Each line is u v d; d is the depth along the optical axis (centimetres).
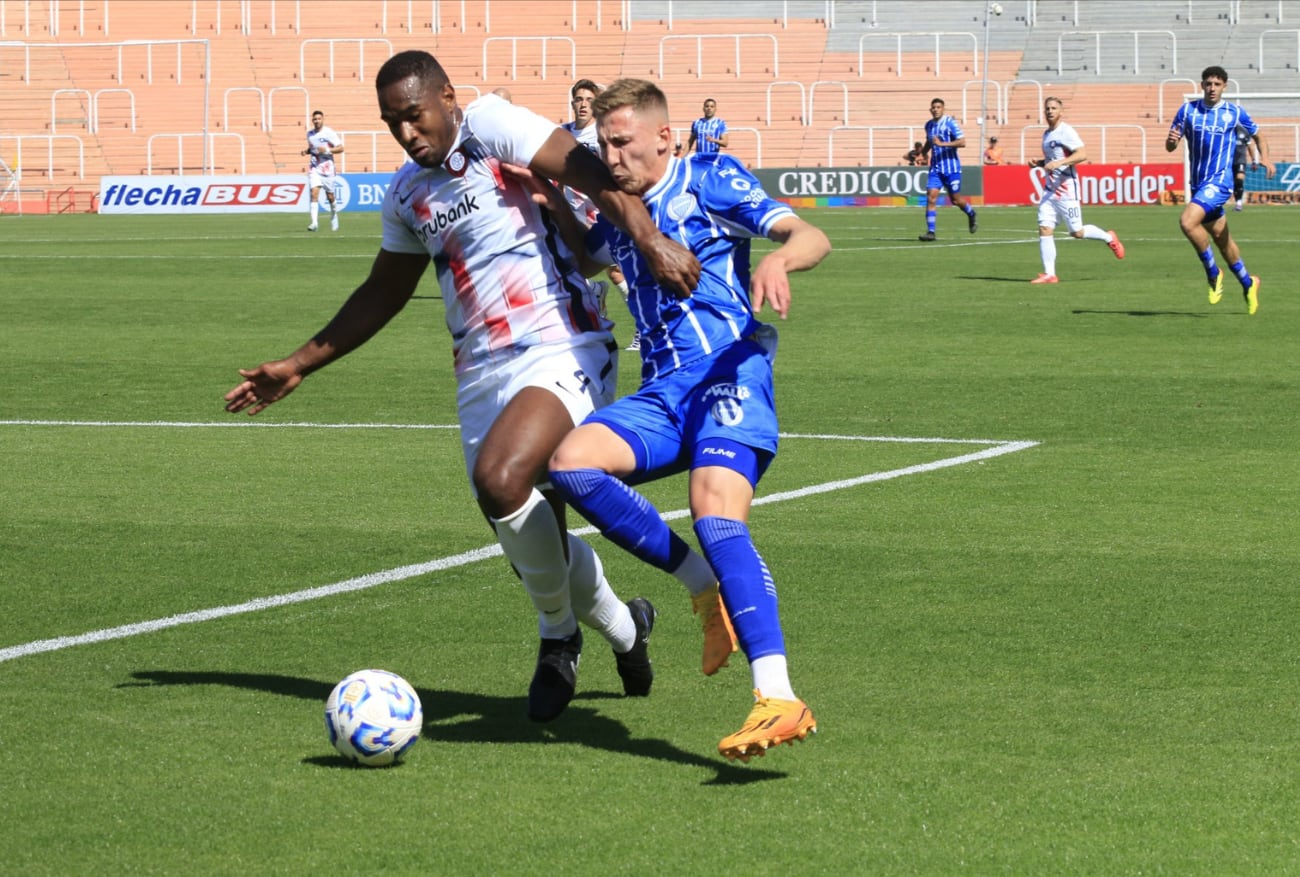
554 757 1122
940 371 3159
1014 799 1022
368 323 1331
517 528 1181
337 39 12069
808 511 1950
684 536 1848
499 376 1246
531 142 1205
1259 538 1781
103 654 1383
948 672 1305
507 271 1238
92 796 1038
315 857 935
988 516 1911
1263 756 1100
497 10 12675
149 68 12319
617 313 4450
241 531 1870
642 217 1152
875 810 1005
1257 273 5303
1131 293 4706
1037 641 1392
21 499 2059
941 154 7375
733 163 1203
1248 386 2925
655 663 1371
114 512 1978
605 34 12488
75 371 3269
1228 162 4066
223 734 1169
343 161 12038
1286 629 1423
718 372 1177
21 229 8738
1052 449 2353
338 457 2352
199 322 4125
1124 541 1773
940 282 5109
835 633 1423
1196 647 1370
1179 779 1055
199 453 2389
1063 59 12331
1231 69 12200
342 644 1417
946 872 907
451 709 1241
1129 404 2747
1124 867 913
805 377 3100
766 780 1064
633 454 1169
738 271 1204
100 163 12006
